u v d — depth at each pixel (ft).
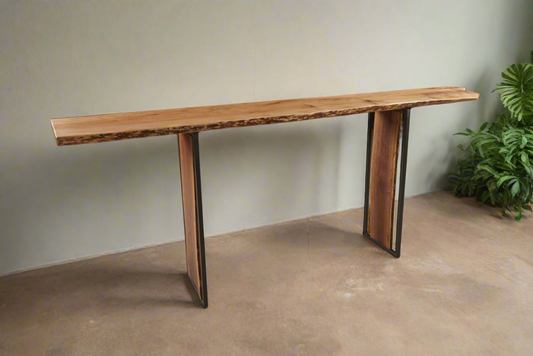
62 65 7.04
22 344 6.03
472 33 10.36
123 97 7.60
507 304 6.82
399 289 7.21
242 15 7.99
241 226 9.30
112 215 8.15
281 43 8.46
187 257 7.49
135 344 6.02
